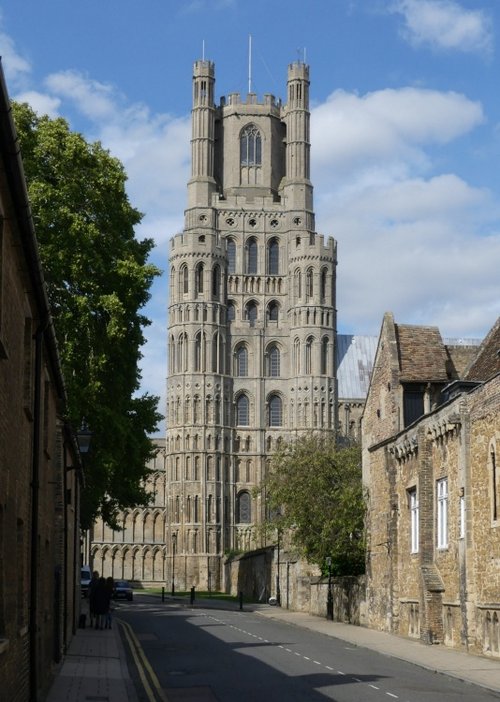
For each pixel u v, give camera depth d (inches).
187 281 6013.8
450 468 1558.8
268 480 2883.9
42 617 1007.6
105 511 2319.1
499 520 1355.8
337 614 2383.1
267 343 6092.5
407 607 1784.0
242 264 6156.5
